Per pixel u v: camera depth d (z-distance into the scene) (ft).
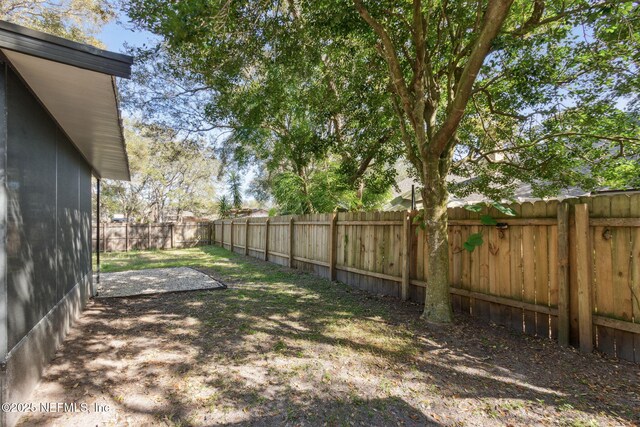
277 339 11.20
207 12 10.28
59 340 10.50
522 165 17.72
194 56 13.60
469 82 10.51
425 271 15.71
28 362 7.57
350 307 15.26
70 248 12.69
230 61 14.55
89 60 6.50
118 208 85.66
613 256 9.63
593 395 7.69
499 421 6.76
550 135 14.89
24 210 7.62
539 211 11.37
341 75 19.04
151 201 89.40
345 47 16.48
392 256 17.42
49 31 29.99
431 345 10.75
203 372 8.78
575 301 10.43
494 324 12.73
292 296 17.47
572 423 6.64
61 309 10.92
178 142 32.89
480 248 13.43
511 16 13.97
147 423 6.56
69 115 9.89
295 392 7.84
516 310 12.14
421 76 13.16
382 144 21.22
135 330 12.06
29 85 7.75
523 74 13.76
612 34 12.01
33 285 8.13
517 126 17.69
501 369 9.06
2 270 6.32
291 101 23.59
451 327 12.41
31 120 8.13
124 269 27.02
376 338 11.35
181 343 10.80
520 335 11.59
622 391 7.82
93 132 11.68
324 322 13.05
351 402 7.45
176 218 96.99
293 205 33.78
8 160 6.70
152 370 8.86
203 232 53.42
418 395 7.75
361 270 19.43
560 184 17.74
